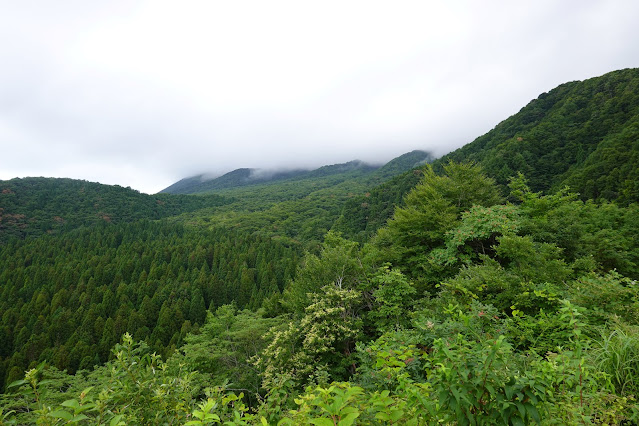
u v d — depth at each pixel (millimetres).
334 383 2115
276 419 2391
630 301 4586
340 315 10438
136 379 2896
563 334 4188
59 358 30391
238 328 15414
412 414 2111
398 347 3754
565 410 2328
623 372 2906
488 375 1907
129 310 41344
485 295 6652
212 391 2779
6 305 47938
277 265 56375
